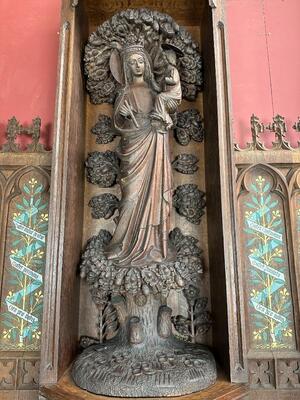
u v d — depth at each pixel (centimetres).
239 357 167
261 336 199
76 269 196
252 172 216
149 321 181
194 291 202
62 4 199
